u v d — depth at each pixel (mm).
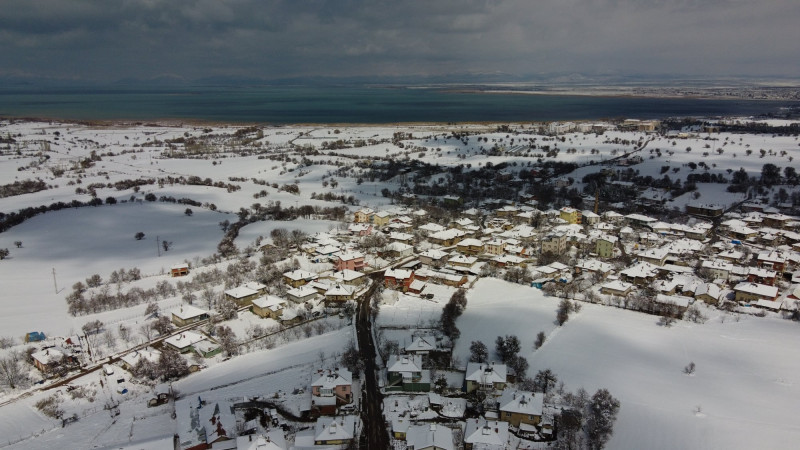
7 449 121500
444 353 158750
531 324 175875
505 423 122438
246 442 117625
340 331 175875
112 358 164375
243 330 180375
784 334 170125
